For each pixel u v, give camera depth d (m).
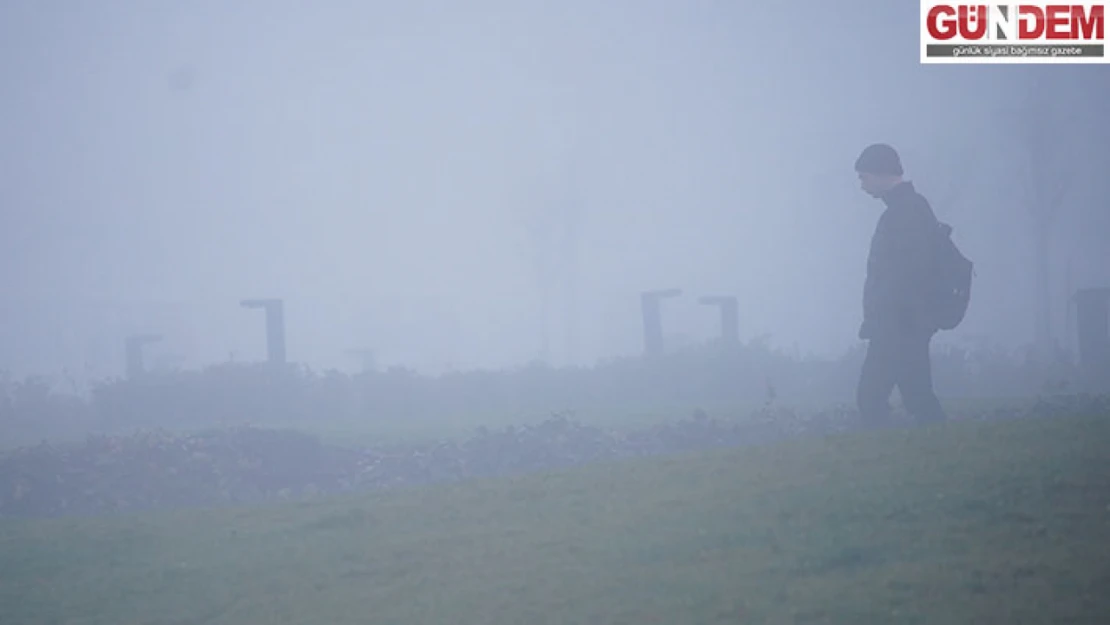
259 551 32.72
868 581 24.56
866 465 36.06
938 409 51.53
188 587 29.81
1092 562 24.53
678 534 29.81
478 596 26.47
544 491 37.00
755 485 34.66
